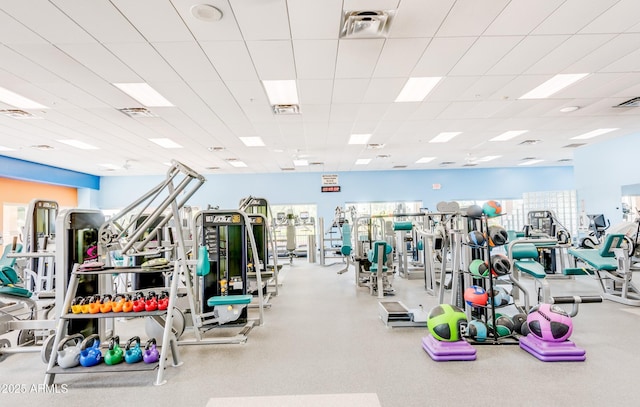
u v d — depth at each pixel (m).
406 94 5.04
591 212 8.89
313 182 12.78
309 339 3.43
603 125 6.96
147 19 3.01
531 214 7.78
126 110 5.41
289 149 8.63
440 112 5.88
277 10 2.92
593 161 8.82
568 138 8.12
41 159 9.20
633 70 4.32
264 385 2.47
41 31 3.16
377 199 12.77
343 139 7.72
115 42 3.38
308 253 10.60
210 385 2.49
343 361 2.86
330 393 2.33
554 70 4.29
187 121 6.05
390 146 8.61
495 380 2.46
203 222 4.06
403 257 7.27
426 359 2.86
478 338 3.14
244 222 4.14
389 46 3.59
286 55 3.73
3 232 9.14
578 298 3.00
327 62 3.92
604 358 2.80
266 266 5.92
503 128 7.07
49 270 4.73
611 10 3.03
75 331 3.06
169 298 2.75
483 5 2.92
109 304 2.67
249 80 4.36
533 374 2.54
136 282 4.51
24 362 3.02
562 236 6.36
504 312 4.26
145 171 11.49
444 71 4.24
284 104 5.31
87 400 2.31
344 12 2.98
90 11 2.87
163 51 3.58
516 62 4.03
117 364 2.60
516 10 3.00
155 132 6.73
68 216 3.08
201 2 2.79
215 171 11.94
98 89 4.55
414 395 2.28
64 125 6.16
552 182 12.68
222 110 5.50
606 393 2.26
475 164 11.86
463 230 3.62
